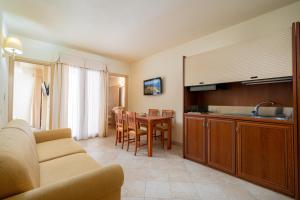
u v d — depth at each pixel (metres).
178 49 3.72
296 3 2.07
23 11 2.31
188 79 2.85
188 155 2.76
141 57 4.70
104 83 4.56
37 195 0.77
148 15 2.40
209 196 1.70
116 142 3.64
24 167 0.86
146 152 3.14
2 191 0.74
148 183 1.96
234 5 2.14
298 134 1.61
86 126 4.18
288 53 1.73
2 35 2.34
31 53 3.35
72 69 3.98
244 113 2.52
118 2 2.09
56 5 2.16
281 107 2.15
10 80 3.05
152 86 4.36
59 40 3.43
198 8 2.21
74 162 1.57
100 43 3.59
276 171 1.75
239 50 2.17
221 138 2.29
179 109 3.68
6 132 1.37
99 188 0.98
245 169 2.02
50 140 2.26
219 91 2.86
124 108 5.22
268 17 2.32
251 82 2.27
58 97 3.70
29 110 5.61
